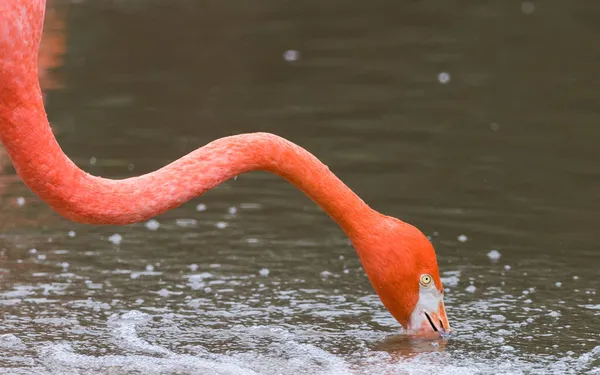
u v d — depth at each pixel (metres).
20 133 6.65
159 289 8.66
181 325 7.91
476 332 7.79
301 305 8.38
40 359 7.19
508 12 22.00
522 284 8.82
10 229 10.02
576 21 21.06
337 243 9.95
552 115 14.64
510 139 13.46
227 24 20.33
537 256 9.50
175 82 16.02
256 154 7.30
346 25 20.53
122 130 13.33
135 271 9.05
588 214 10.70
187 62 17.33
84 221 6.96
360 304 8.45
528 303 8.39
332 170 11.92
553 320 8.03
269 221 10.54
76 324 7.86
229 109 14.56
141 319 8.00
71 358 7.22
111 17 20.34
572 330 7.83
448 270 9.13
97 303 8.30
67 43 18.09
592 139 13.48
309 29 20.08
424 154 12.72
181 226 10.34
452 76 16.75
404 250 7.39
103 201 6.89
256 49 18.36
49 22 19.50
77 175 6.84
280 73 16.81
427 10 22.16
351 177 11.71
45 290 8.52
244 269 9.18
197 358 7.30
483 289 8.70
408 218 10.45
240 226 10.34
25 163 6.73
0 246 9.52
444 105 15.08
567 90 15.95
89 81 15.81
